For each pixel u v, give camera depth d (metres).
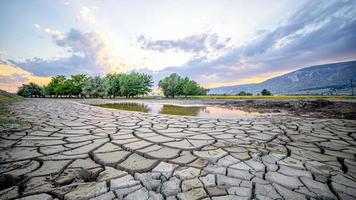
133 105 15.88
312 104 12.45
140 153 2.84
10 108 9.92
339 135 4.14
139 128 4.80
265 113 9.52
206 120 6.35
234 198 1.67
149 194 1.71
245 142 3.51
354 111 9.05
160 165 2.39
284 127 5.07
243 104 16.50
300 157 2.74
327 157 2.76
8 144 3.22
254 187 1.87
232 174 2.15
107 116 7.22
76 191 1.74
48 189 1.77
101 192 1.73
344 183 1.99
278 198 1.69
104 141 3.50
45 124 5.22
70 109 10.17
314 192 1.80
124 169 2.26
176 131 4.47
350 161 2.61
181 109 12.00
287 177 2.10
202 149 3.07
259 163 2.49
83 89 37.59
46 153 2.78
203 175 2.12
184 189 1.81
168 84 42.41
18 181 1.94
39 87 57.22
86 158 2.60
